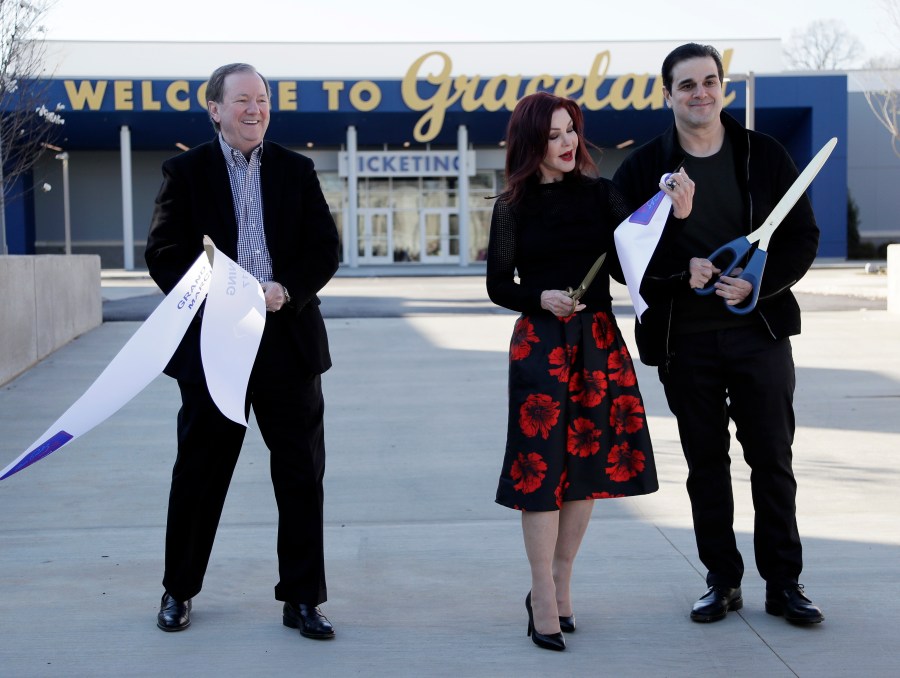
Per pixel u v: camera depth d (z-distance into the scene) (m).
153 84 32.91
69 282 11.12
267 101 3.49
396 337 11.67
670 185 3.30
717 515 3.59
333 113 33.84
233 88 3.41
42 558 4.32
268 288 3.32
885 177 38.31
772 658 3.21
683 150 3.56
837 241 34.41
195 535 3.54
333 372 9.27
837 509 4.87
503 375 9.06
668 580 3.95
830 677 3.07
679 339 3.56
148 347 3.12
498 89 33.44
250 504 5.14
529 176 3.45
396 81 33.53
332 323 13.12
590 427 3.36
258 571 4.13
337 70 33.59
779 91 33.59
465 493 5.36
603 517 4.81
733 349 3.50
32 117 13.94
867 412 7.10
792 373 3.54
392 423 7.13
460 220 35.06
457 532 4.65
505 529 4.69
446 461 6.07
